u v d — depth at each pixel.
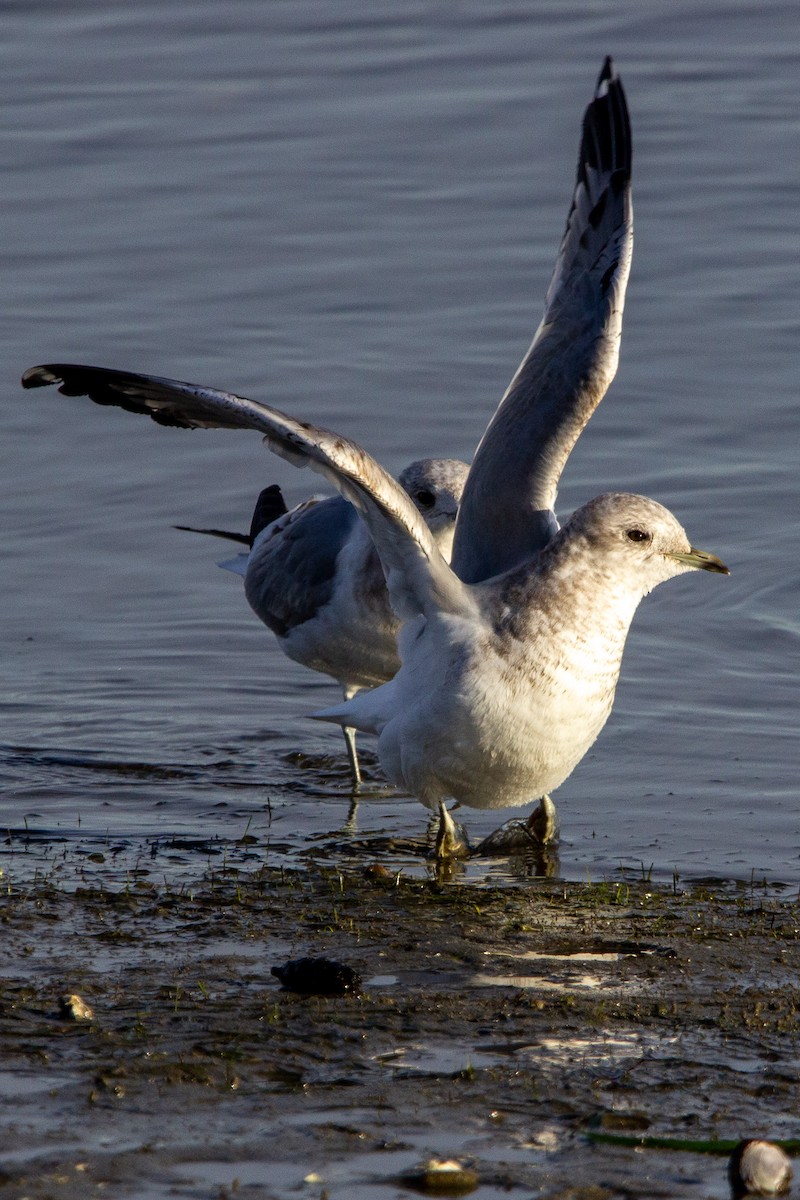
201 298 22.69
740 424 19.78
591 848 11.77
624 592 11.01
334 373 20.86
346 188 25.39
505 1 31.66
